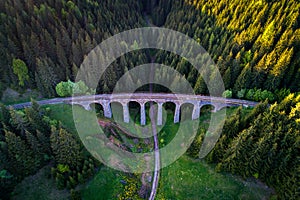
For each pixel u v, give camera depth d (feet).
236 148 212.02
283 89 272.10
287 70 270.26
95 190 236.84
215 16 359.05
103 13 363.97
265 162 209.97
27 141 219.82
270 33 288.71
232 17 341.82
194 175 247.09
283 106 229.25
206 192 233.55
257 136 217.56
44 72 276.21
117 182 250.78
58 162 225.97
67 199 223.71
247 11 327.67
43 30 296.71
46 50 297.74
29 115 224.12
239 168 225.56
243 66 288.10
